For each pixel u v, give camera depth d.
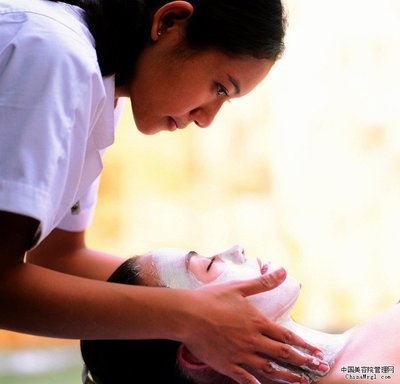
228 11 3.12
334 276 11.28
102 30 3.22
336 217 11.44
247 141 11.74
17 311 2.92
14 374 8.35
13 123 2.86
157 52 3.24
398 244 11.23
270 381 3.39
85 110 2.96
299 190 11.55
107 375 3.63
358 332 3.70
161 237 11.55
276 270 3.16
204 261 3.70
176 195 11.66
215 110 3.37
